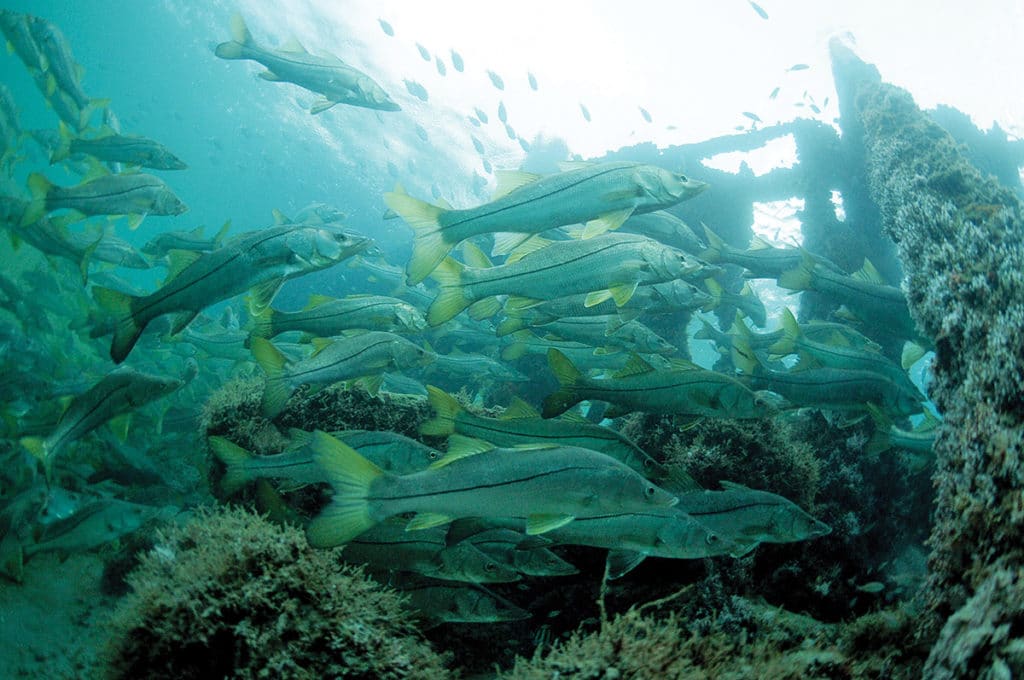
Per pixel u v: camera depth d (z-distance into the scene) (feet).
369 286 58.03
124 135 25.84
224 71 155.63
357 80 20.84
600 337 22.21
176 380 17.84
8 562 24.64
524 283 15.40
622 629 10.84
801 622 14.80
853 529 20.02
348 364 17.30
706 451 19.22
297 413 19.97
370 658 11.90
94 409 16.92
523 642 17.03
